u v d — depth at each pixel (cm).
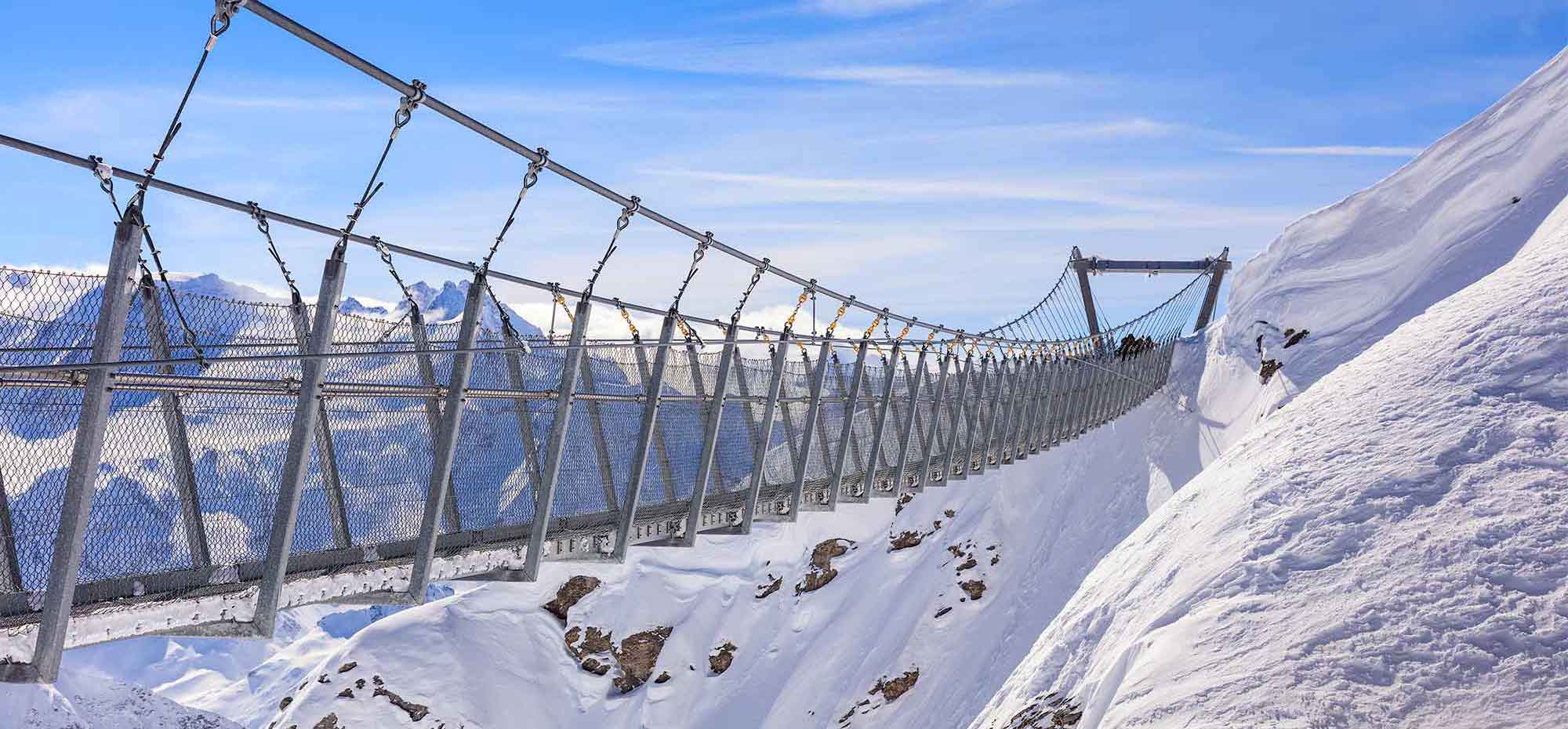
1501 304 524
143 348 339
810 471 975
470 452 511
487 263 466
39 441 309
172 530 355
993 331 1588
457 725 1795
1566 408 394
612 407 654
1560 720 237
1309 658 285
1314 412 519
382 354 382
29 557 308
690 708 1855
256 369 381
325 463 424
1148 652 340
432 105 383
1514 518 324
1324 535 360
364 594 436
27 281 306
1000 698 537
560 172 482
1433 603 294
